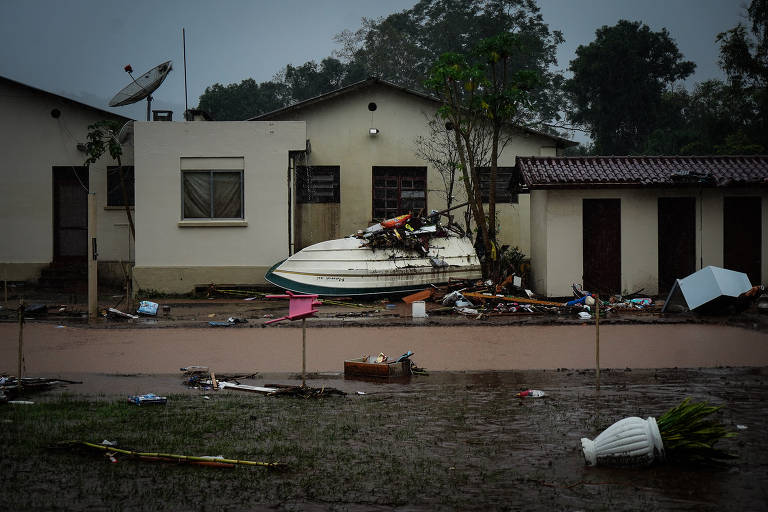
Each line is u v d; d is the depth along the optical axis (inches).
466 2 2287.2
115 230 1003.3
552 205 826.2
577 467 260.4
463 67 896.9
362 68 2086.6
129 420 324.2
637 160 858.8
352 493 232.5
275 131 910.4
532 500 227.5
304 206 1031.6
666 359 485.1
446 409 348.5
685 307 717.3
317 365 476.1
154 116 995.9
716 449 259.3
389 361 457.4
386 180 1039.0
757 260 829.8
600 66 1947.6
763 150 1566.2
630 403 357.4
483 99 884.6
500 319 687.1
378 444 288.0
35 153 1000.9
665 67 2017.7
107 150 997.2
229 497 228.4
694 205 831.7
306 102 1015.0
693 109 2138.3
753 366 458.0
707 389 389.1
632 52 1942.7
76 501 223.3
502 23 2182.6
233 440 292.5
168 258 911.0
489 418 329.7
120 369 466.6
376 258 840.3
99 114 1003.9
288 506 221.3
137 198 908.0
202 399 374.6
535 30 2233.0
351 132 1031.6
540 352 517.0
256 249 914.1
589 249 831.7
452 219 949.8
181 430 307.0
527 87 879.1
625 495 231.9
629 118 1974.7
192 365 479.2
